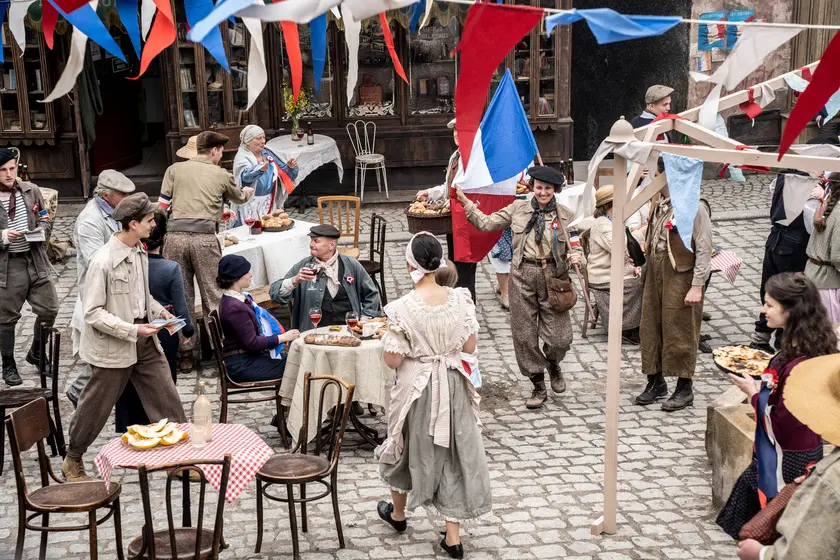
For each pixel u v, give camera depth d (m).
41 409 5.30
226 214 9.20
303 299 7.71
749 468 4.92
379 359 6.88
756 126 15.16
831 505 3.13
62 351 9.16
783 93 15.12
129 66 15.86
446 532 5.64
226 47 13.42
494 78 14.15
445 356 5.47
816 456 4.61
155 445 5.20
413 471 5.48
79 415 6.29
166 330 6.90
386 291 10.73
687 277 7.46
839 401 3.36
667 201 7.47
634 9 15.47
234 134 13.85
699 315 7.61
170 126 13.87
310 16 3.03
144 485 4.82
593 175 5.58
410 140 14.55
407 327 5.40
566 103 14.39
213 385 8.41
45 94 13.76
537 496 6.40
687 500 6.33
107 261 6.11
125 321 6.18
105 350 6.16
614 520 5.91
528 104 14.33
